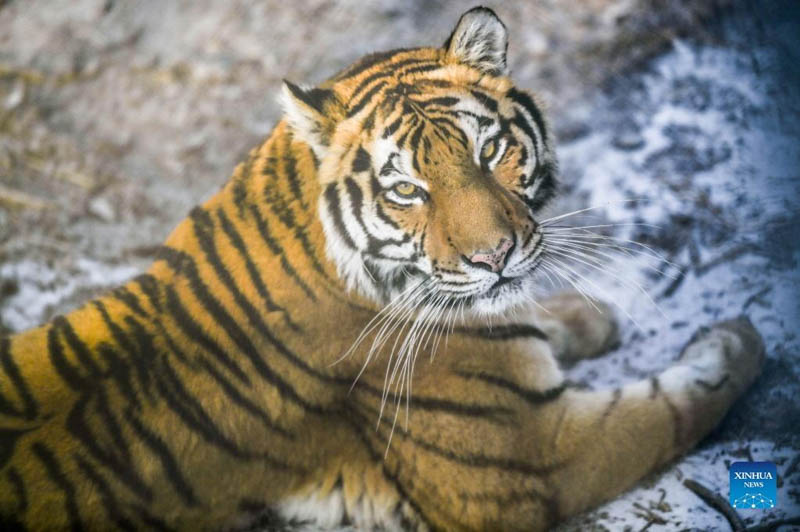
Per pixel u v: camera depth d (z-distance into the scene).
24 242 8.75
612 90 8.87
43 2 10.60
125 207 8.97
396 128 5.15
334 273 5.32
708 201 7.80
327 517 5.73
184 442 5.27
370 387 5.52
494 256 5.09
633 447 5.57
